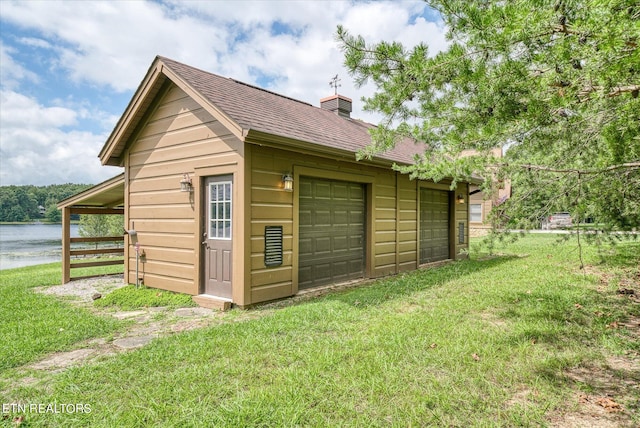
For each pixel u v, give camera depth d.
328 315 4.32
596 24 1.80
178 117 6.06
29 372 3.00
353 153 6.17
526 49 2.23
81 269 10.67
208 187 5.67
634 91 2.22
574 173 3.61
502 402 2.38
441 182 9.73
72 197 7.66
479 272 7.26
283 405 2.32
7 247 25.42
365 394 2.46
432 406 2.33
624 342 3.37
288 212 5.64
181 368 2.91
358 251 7.27
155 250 6.46
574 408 2.33
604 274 6.48
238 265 5.04
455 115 2.76
